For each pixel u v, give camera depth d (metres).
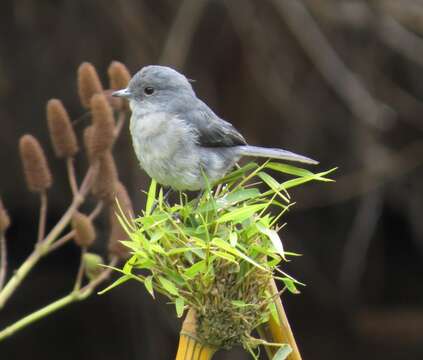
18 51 15.62
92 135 6.54
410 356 16.92
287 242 17.38
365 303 17.92
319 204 16.12
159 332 16.62
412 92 15.68
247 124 15.40
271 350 4.52
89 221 6.54
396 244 18.17
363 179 15.77
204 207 4.47
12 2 15.41
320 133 15.60
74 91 15.45
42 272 17.98
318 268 17.52
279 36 15.01
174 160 6.45
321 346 17.25
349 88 14.18
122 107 7.12
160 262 4.35
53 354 17.14
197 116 6.51
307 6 14.22
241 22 14.84
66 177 16.03
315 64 14.77
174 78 6.64
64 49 15.39
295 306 17.66
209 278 4.29
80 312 17.34
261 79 15.19
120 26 14.91
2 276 6.66
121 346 16.89
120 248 6.51
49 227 17.61
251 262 4.19
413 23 13.80
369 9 14.00
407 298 17.95
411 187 16.62
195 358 4.36
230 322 4.33
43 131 15.87
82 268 6.55
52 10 15.36
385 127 15.09
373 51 14.98
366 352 17.12
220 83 15.35
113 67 7.02
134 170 14.60
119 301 16.81
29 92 15.74
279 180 15.31
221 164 6.51
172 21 14.68
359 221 16.53
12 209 17.05
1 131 15.95
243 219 4.34
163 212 4.51
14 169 16.27
